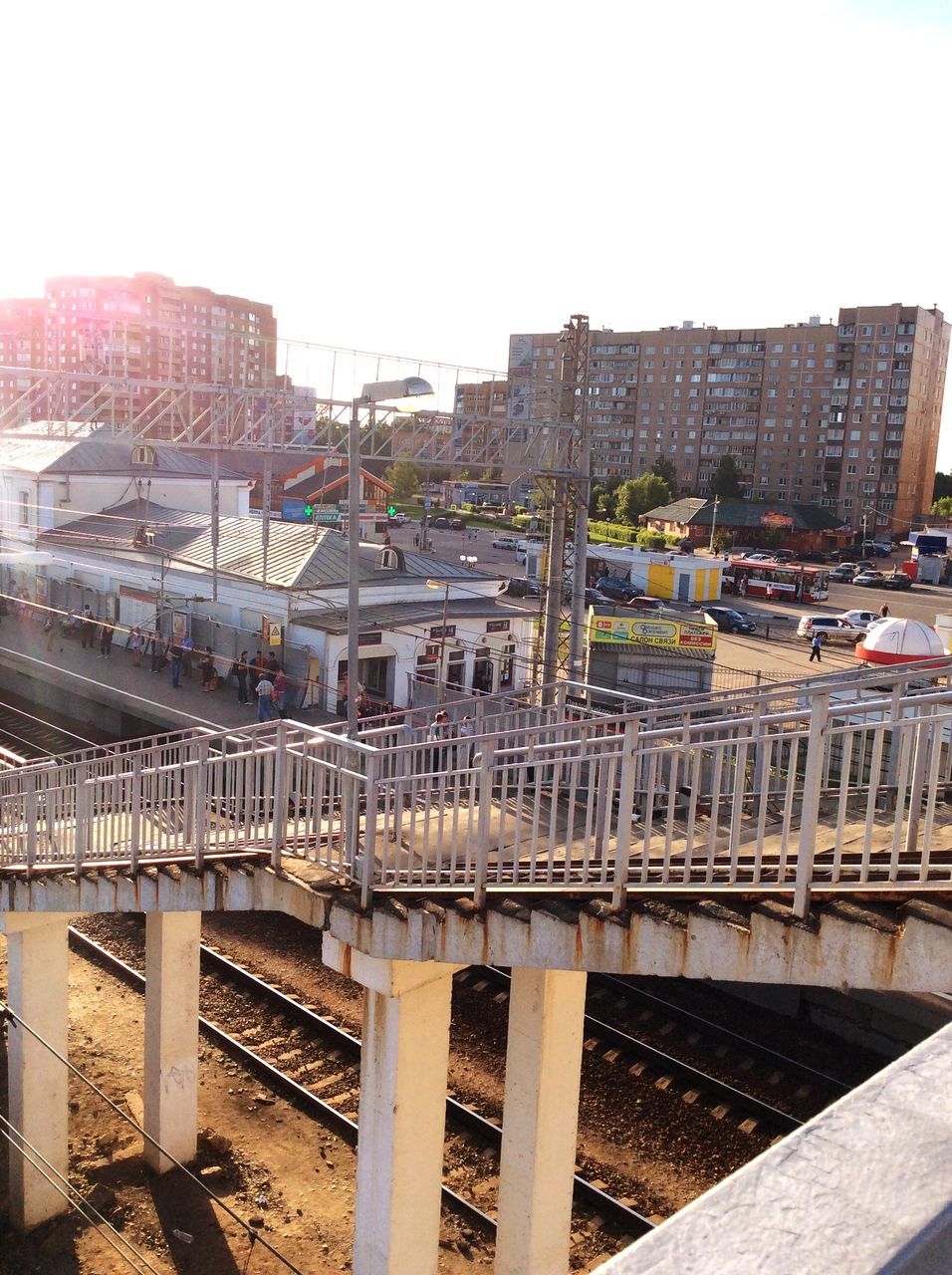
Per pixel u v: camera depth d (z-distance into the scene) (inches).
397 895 292.8
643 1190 433.7
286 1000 569.0
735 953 216.8
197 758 366.6
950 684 391.2
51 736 1169.4
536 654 1029.8
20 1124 427.8
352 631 507.5
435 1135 308.7
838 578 2992.1
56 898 422.9
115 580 1411.2
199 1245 406.9
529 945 256.8
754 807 308.0
